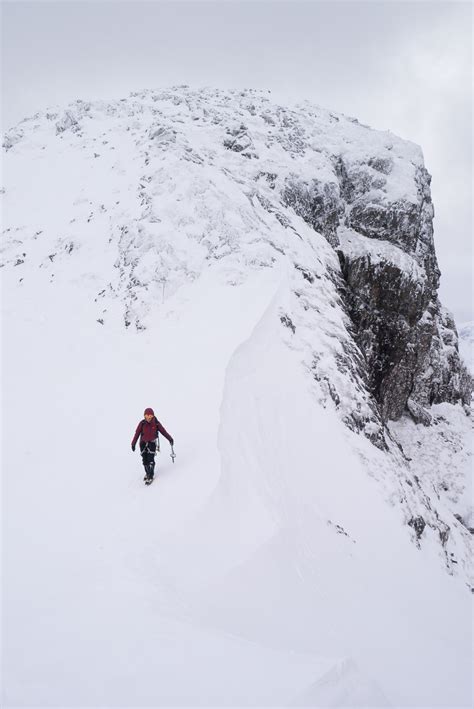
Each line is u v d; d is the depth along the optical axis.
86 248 20.34
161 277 17.59
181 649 4.27
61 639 4.40
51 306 18.06
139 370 14.32
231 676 3.94
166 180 21.27
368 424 15.93
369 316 24.44
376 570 10.66
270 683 3.92
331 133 30.78
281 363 14.62
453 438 27.95
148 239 18.70
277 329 15.47
